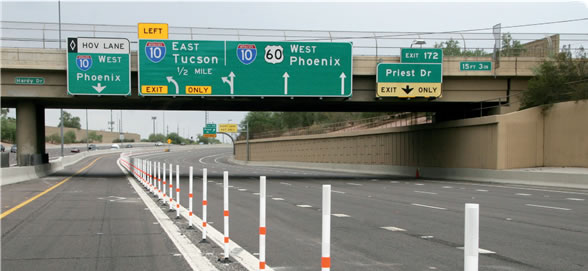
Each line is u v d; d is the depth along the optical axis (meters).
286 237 10.58
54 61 29.78
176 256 8.52
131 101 33.53
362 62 31.48
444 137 37.34
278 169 60.56
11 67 29.34
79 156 78.81
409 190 25.33
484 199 20.02
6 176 27.45
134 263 8.00
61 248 9.25
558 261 8.20
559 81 30.91
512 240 10.23
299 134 81.62
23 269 7.61
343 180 35.28
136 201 18.19
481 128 32.53
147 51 30.05
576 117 28.94
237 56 30.64
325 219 4.49
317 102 33.81
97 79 29.78
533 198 20.42
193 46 30.41
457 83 32.22
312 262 8.10
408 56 31.23
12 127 134.88
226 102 34.69
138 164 30.58
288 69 30.83
